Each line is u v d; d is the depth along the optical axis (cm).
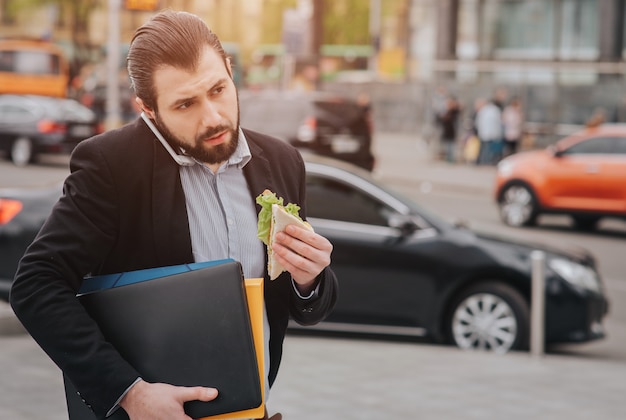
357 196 905
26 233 915
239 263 232
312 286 249
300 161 262
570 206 1867
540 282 849
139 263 241
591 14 3100
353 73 5119
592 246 1691
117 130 242
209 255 242
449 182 2650
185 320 229
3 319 823
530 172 1906
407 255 892
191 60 230
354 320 900
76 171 237
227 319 229
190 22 234
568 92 3006
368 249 891
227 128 236
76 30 4838
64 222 232
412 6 4616
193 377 229
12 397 618
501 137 3017
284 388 683
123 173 237
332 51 5450
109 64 1822
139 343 229
